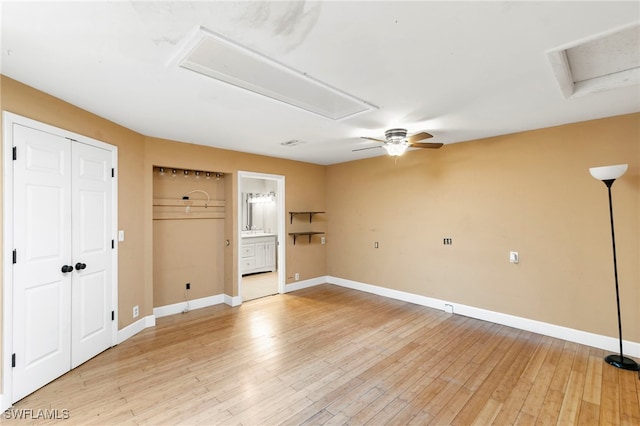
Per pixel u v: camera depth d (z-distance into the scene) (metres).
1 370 2.11
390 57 1.89
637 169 2.91
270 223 7.80
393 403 2.23
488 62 1.96
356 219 5.51
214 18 1.51
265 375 2.62
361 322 3.89
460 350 3.09
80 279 2.77
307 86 2.43
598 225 3.13
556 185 3.38
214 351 3.08
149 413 2.12
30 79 2.18
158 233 4.14
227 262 4.71
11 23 1.52
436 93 2.46
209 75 2.15
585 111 2.90
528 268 3.58
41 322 2.39
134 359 2.90
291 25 1.56
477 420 2.05
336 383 2.50
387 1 1.37
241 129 3.45
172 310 4.23
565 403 2.23
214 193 4.72
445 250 4.31
